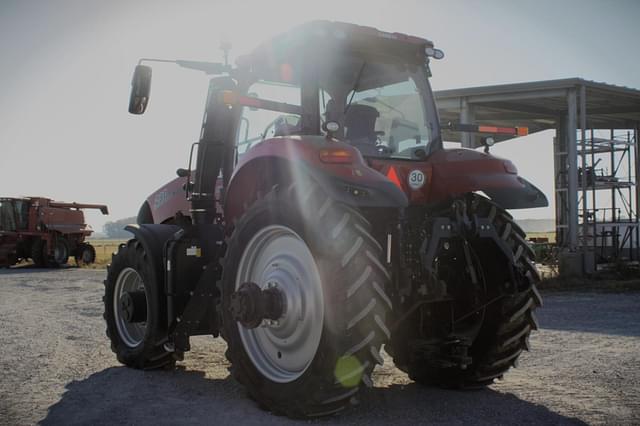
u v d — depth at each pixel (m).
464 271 4.24
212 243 4.93
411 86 4.66
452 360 4.20
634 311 8.68
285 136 4.07
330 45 4.34
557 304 9.68
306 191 3.72
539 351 5.70
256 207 4.03
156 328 4.89
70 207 25.08
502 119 17.81
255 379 3.99
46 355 5.65
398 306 3.86
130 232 5.21
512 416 3.69
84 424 3.57
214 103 4.97
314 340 3.75
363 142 4.36
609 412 3.74
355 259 3.49
